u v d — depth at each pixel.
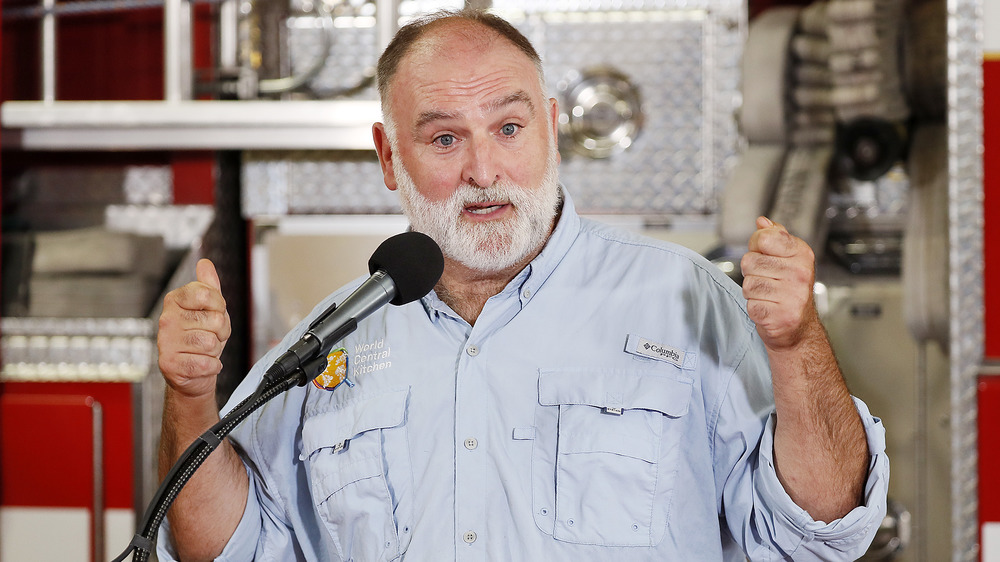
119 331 4.60
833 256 4.91
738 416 2.16
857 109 4.74
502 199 2.15
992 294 3.98
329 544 2.29
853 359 4.70
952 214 4.00
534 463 2.16
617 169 5.12
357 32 5.07
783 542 2.11
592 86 5.08
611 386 2.17
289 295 5.04
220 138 4.75
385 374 2.30
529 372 2.22
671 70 5.08
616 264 2.32
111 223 5.16
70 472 4.51
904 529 4.56
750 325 2.21
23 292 4.71
